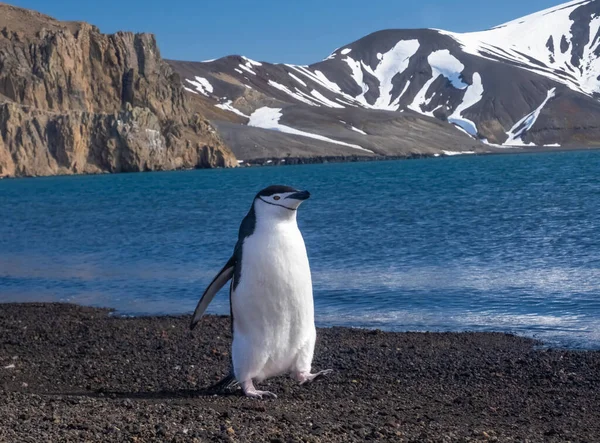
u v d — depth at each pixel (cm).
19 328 1575
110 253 2941
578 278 1952
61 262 2753
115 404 850
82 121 15675
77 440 675
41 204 6612
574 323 1495
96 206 6066
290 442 699
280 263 879
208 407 861
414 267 2264
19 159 14762
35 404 839
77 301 1969
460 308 1684
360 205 4847
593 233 2803
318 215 4191
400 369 1171
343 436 741
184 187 8850
